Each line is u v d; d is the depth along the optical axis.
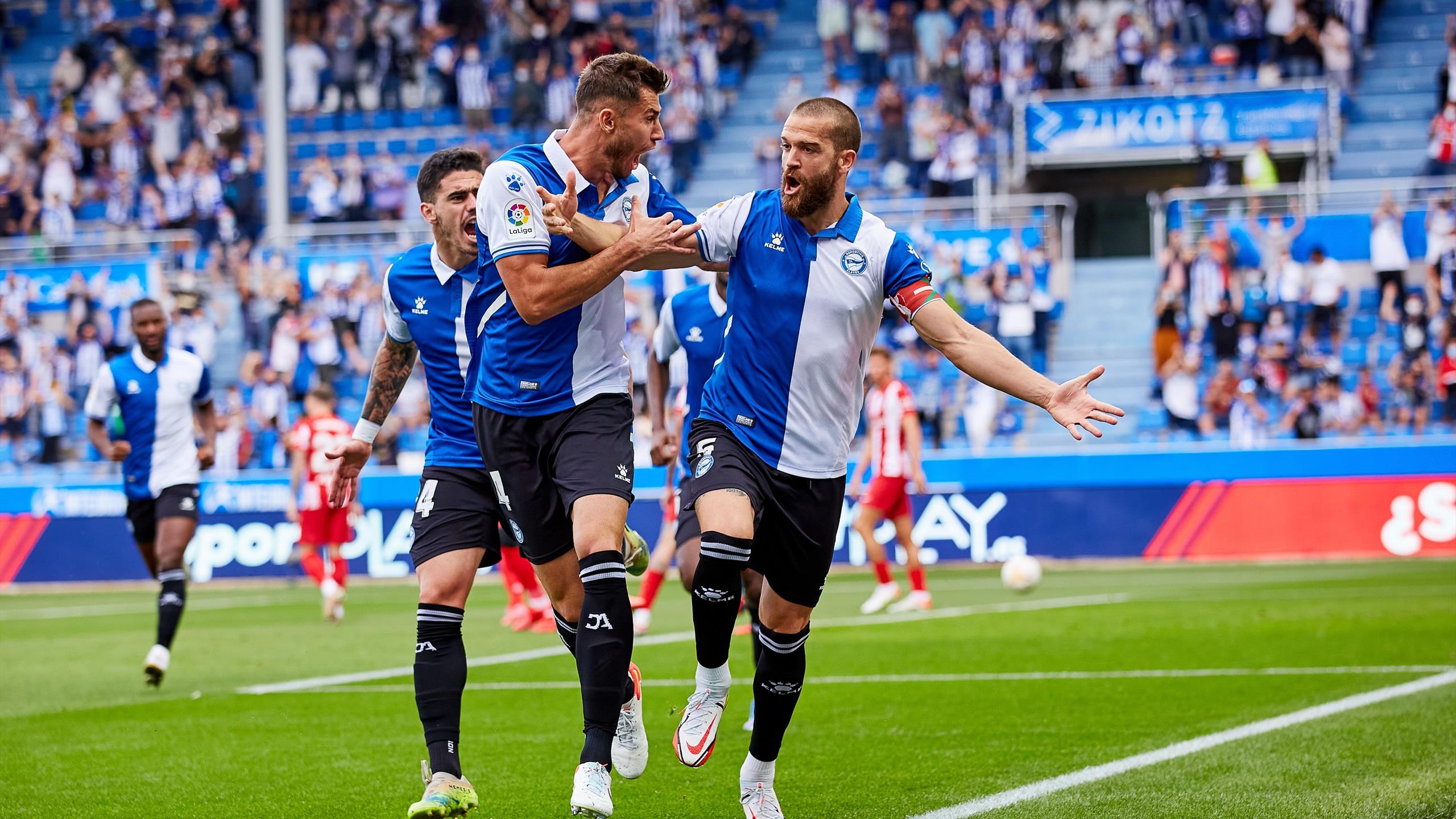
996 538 34.59
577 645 8.67
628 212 9.34
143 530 17.52
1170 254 39.25
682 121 48.22
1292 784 10.08
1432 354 37.94
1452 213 38.84
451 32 51.53
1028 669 16.52
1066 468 34.38
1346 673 15.48
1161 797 9.76
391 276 10.03
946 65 45.62
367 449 10.67
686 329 13.96
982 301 40.09
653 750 12.14
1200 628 20.20
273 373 40.94
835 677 16.23
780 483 8.99
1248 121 43.28
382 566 36.41
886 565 24.56
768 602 9.20
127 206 48.94
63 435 42.47
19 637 23.59
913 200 43.81
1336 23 45.78
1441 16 48.34
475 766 11.46
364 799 10.35
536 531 9.27
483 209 9.01
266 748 12.51
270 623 25.28
